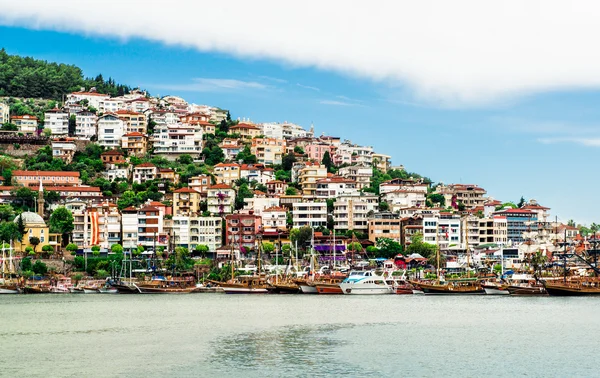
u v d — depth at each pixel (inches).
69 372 4926.2
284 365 5123.0
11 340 6166.3
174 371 4940.9
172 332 6545.3
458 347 5836.6
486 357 5457.7
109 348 5748.0
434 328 6830.7
